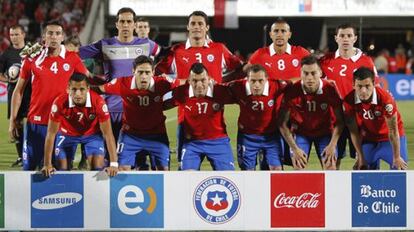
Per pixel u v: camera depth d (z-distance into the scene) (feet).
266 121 74.33
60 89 74.95
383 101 70.74
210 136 73.61
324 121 74.18
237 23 229.04
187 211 63.87
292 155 73.26
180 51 79.00
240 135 75.66
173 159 103.45
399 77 211.41
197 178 63.72
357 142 72.59
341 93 78.84
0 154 107.45
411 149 113.19
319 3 236.22
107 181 63.82
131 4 234.17
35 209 63.87
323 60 79.51
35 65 75.05
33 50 77.10
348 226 63.98
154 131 74.54
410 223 63.98
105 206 63.93
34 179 63.67
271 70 78.84
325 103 72.79
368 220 64.03
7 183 63.67
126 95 72.69
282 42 78.48
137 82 71.92
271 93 73.26
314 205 63.87
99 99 69.87
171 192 63.77
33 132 76.02
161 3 234.38
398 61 225.35
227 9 225.35
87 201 63.87
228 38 246.06
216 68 79.00
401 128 75.20
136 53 79.25
